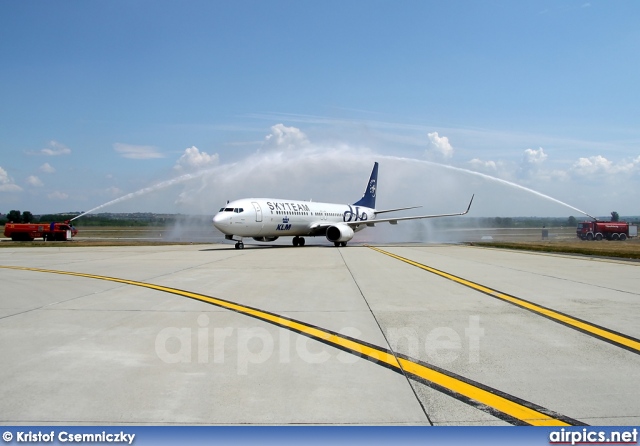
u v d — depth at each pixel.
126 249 42.25
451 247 48.50
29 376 7.05
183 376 7.03
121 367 7.46
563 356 7.97
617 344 8.73
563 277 19.36
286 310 12.06
